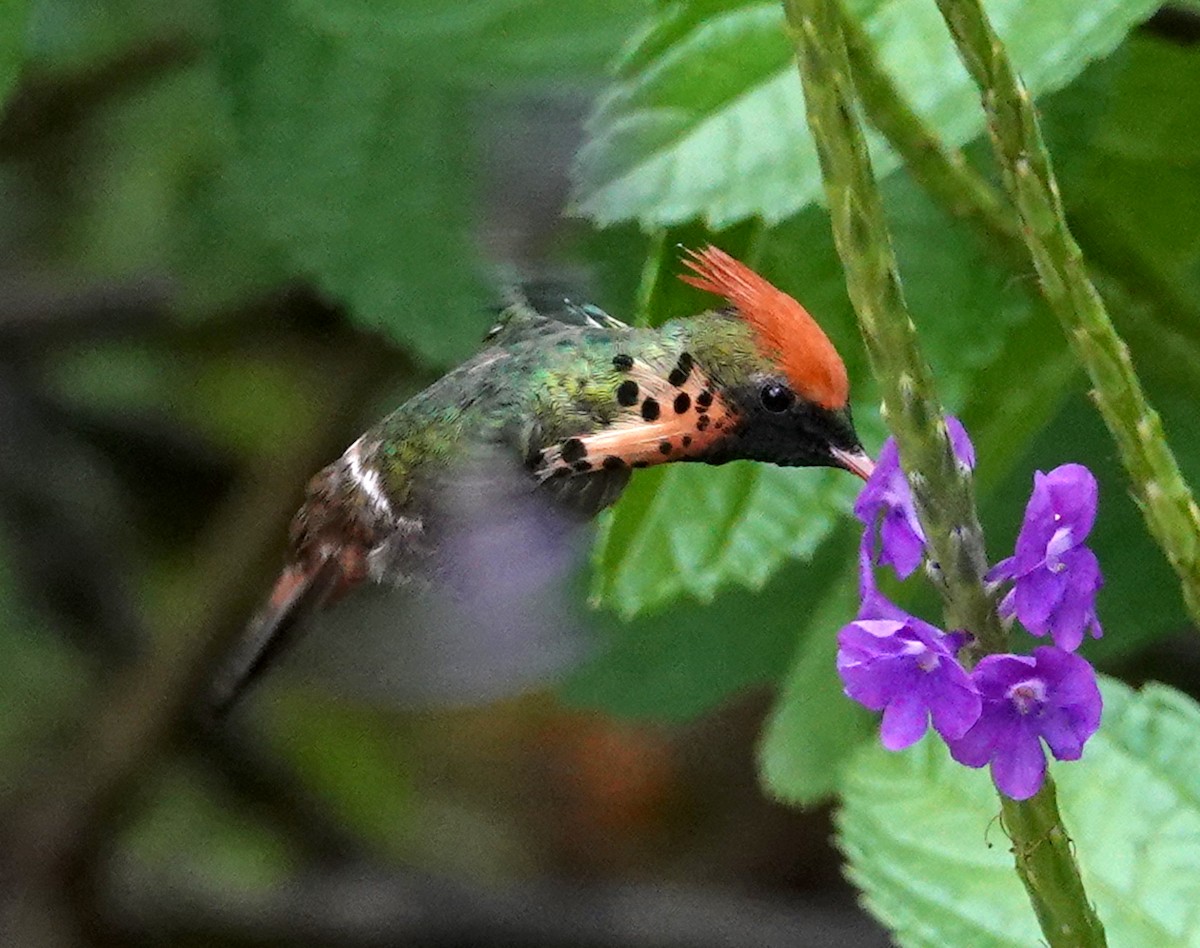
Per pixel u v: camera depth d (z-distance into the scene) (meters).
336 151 0.94
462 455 0.89
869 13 0.84
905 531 0.80
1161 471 0.80
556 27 0.90
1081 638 0.79
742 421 0.86
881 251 0.79
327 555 0.90
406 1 0.90
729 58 0.83
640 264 0.92
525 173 0.91
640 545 0.87
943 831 0.85
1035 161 0.79
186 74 1.25
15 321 1.43
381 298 0.94
